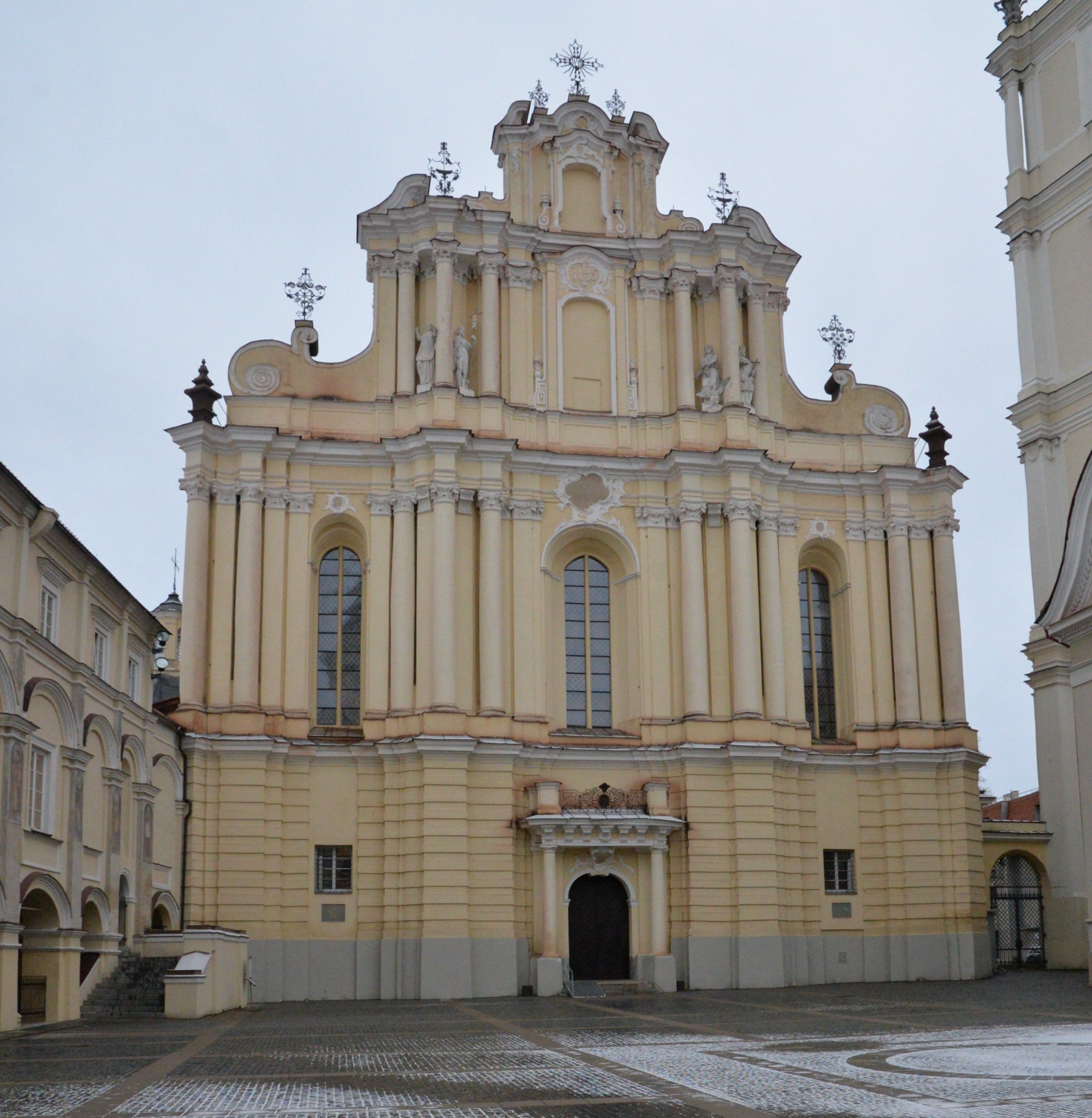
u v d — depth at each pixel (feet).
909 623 182.60
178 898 158.30
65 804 121.39
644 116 190.70
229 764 162.40
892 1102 63.87
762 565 179.42
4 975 107.45
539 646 172.86
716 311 186.50
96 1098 69.46
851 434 190.49
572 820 162.61
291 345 178.29
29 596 115.44
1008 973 182.09
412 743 162.09
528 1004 144.87
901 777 177.88
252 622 167.12
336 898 163.02
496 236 181.06
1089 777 127.54
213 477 171.32
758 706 172.35
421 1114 63.00
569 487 179.11
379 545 172.45
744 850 167.43
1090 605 124.26
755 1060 82.69
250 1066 83.61
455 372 176.45
